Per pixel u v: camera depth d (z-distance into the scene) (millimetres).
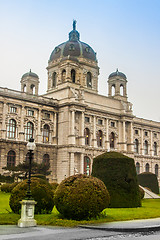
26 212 22578
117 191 35750
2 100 72062
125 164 37031
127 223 23672
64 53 95750
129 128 94938
